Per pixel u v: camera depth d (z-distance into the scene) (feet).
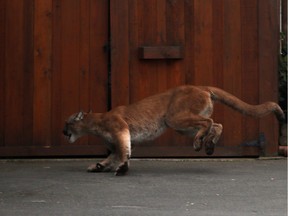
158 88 38.68
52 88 38.58
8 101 38.42
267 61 39.04
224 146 38.93
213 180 32.04
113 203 27.07
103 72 38.88
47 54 38.55
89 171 34.42
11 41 38.34
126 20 38.52
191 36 38.75
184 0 38.68
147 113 34.50
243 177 32.91
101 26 38.81
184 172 34.40
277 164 37.27
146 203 27.07
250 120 39.09
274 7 39.04
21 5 38.34
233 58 38.91
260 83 38.99
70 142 35.76
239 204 26.96
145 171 34.73
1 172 34.53
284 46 42.27
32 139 38.52
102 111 38.88
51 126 38.58
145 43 38.63
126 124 34.06
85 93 38.81
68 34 38.65
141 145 38.68
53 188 30.09
